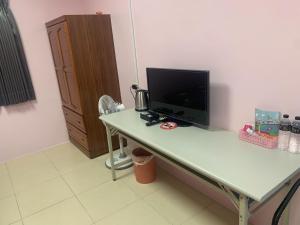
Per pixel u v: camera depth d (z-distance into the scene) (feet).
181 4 6.68
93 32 9.78
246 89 5.69
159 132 6.51
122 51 9.93
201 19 6.25
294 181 4.83
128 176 9.14
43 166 10.37
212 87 6.49
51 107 11.92
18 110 11.05
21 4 10.30
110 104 9.30
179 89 6.75
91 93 10.19
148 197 7.84
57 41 10.22
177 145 5.60
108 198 7.93
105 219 7.01
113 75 10.66
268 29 4.95
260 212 6.01
